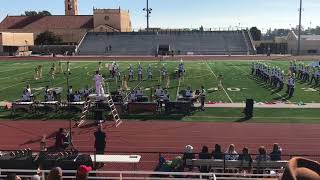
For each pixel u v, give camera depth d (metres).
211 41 92.75
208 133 22.05
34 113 26.73
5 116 26.22
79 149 19.23
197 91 30.67
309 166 5.52
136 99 27.83
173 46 91.38
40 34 100.81
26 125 23.97
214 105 29.02
